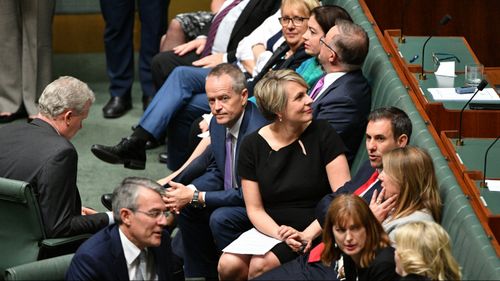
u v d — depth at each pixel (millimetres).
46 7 21125
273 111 13469
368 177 13219
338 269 12508
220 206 14297
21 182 12656
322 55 14969
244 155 13750
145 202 11391
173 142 18219
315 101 14852
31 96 21359
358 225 11305
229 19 19125
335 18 15477
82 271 11430
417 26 18688
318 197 13711
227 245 14055
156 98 17844
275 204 13711
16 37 21109
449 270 10688
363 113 14742
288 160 13656
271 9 19141
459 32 18734
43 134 13359
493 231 12102
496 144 13961
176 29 20594
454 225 12039
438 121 14430
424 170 12000
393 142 12781
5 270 12039
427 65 15859
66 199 13039
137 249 11609
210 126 14945
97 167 19078
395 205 12094
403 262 10648
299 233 13273
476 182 12961
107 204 15672
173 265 12156
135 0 23703
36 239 12914
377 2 18609
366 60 15820
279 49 17141
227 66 14664
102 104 22484
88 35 25703
